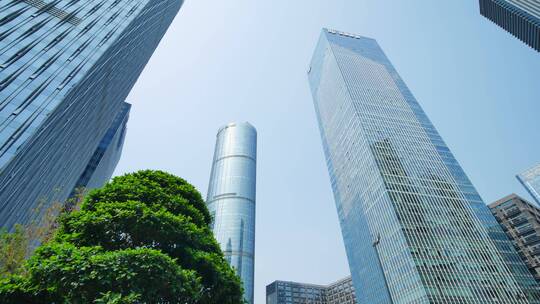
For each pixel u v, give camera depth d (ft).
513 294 302.45
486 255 331.98
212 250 74.79
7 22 160.25
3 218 135.13
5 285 45.16
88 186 386.52
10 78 141.28
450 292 291.58
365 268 396.16
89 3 219.00
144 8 264.52
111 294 43.55
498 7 471.21
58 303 47.29
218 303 66.44
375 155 416.67
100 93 229.04
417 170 411.54
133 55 285.43
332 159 564.30
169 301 51.75
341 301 627.87
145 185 80.48
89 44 193.47
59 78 162.09
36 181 163.94
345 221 480.64
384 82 565.53
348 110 510.99
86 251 50.90
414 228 338.54
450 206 374.84
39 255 49.60
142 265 49.19
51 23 183.52
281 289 649.61
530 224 372.79
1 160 118.62
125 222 61.87
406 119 492.95
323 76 654.12
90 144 269.03
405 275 316.60
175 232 65.26
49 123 150.41
